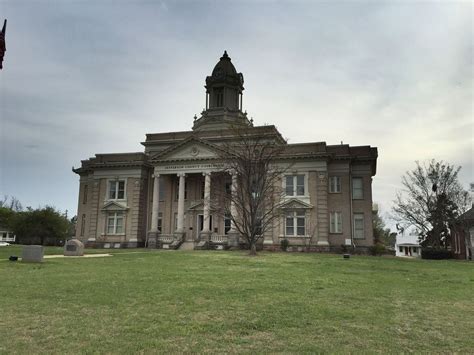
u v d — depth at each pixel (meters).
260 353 6.71
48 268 18.81
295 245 42.06
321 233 41.84
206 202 43.88
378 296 12.50
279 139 46.00
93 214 50.16
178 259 26.08
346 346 7.18
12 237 90.56
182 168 47.03
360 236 43.69
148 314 9.35
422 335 8.05
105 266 20.38
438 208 46.47
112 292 12.13
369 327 8.55
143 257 27.83
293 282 15.16
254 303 10.82
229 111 55.72
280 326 8.46
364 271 20.38
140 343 7.11
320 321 8.96
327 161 43.47
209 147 46.06
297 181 43.88
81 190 54.94
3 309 9.63
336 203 43.81
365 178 44.69
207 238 44.16
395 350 7.02
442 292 13.66
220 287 13.50
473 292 13.73
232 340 7.43
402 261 31.09
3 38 12.08
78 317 8.95
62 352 6.57
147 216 49.88
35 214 68.88
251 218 33.56
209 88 57.34
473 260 39.75
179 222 46.28
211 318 9.07
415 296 12.70
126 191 49.72
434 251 45.12
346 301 11.46
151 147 53.31
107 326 8.23
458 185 47.75
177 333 7.80
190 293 12.20
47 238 69.62
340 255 35.50
